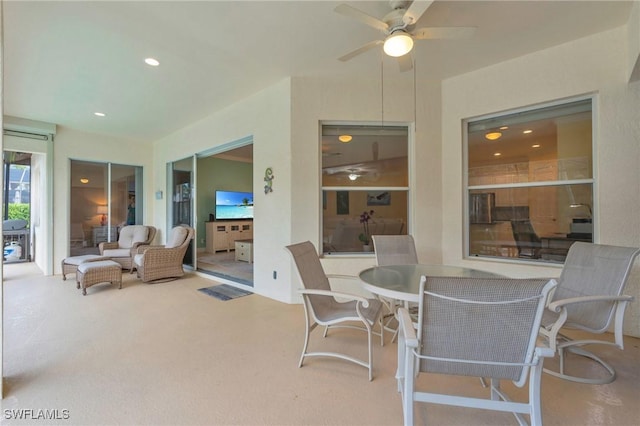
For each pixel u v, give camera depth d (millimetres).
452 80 3646
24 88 3818
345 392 1856
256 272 4137
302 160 3627
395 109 3668
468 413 1678
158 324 2973
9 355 2295
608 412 1668
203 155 5348
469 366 1332
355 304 2475
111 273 4281
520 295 1220
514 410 1290
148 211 6551
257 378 2004
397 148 3807
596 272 2213
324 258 3623
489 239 3535
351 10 1959
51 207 5379
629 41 2592
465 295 1251
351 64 3311
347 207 3787
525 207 3316
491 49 3025
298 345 2514
